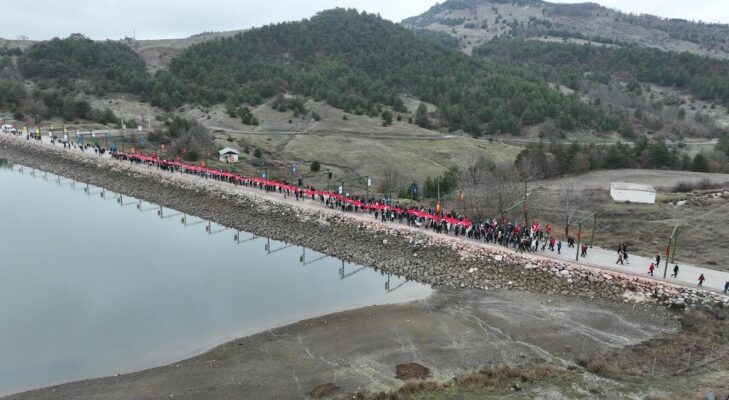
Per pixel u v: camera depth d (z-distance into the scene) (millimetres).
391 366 39188
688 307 47781
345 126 165125
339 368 38875
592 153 114188
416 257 62219
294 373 38188
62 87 187375
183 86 189875
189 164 110250
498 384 35469
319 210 76812
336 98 181750
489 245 61438
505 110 181875
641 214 75000
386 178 107125
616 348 41594
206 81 194500
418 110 181000
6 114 158000
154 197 94500
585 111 182000
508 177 93062
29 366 39438
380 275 59719
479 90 193625
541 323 46469
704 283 50875
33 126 148125
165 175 100562
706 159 109500
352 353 41156
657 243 64812
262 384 36719
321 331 45000
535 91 189750
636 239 66750
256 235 75688
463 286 55188
